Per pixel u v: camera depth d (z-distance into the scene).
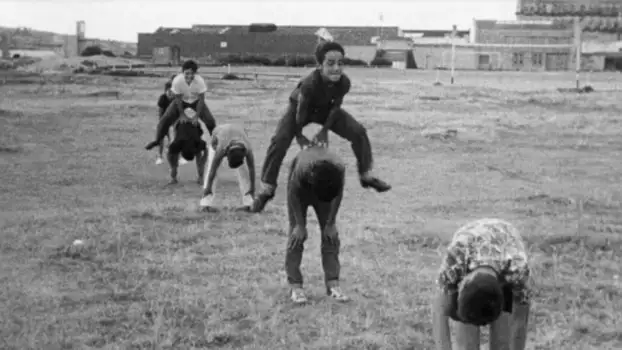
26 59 89.56
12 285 9.71
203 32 106.12
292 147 24.67
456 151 24.48
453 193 17.12
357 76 70.75
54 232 12.53
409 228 13.23
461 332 5.96
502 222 6.19
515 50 99.50
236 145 14.08
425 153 24.02
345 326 8.40
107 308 8.92
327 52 8.83
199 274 10.42
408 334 8.20
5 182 17.86
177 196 16.41
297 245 9.31
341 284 10.05
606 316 8.90
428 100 42.00
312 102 8.98
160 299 9.24
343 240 12.30
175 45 101.44
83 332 8.18
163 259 11.09
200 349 7.81
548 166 21.61
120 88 49.41
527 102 40.97
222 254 11.46
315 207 9.36
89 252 11.44
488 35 101.88
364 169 9.27
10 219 13.55
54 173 19.28
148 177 18.94
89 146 24.61
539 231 12.92
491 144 26.00
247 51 102.31
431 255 11.63
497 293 5.49
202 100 17.06
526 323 6.21
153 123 31.34
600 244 12.20
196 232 12.72
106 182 18.14
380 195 16.78
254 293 9.52
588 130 29.64
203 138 17.80
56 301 9.15
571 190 17.64
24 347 7.68
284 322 8.59
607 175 20.19
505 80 65.38
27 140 25.66
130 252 11.46
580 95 45.56
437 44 101.31
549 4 110.94
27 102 39.50
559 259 11.32
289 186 9.26
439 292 6.05
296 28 107.12
